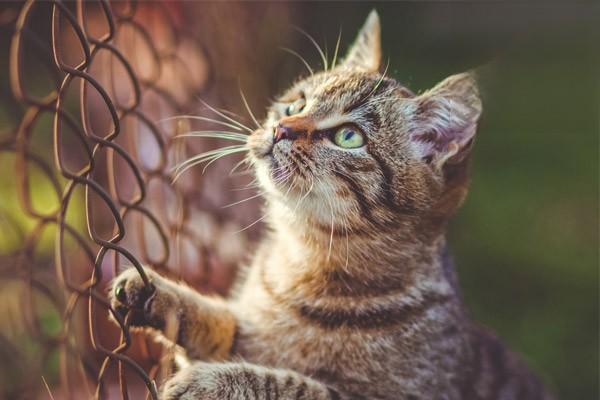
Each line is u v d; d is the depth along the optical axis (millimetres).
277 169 675
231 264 814
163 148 666
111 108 553
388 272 676
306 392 629
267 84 911
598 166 1410
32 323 733
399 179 679
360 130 681
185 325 646
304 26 1012
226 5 876
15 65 601
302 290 678
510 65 1861
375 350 661
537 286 1068
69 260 828
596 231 1194
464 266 1102
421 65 1666
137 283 613
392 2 1677
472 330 740
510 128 1606
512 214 1232
